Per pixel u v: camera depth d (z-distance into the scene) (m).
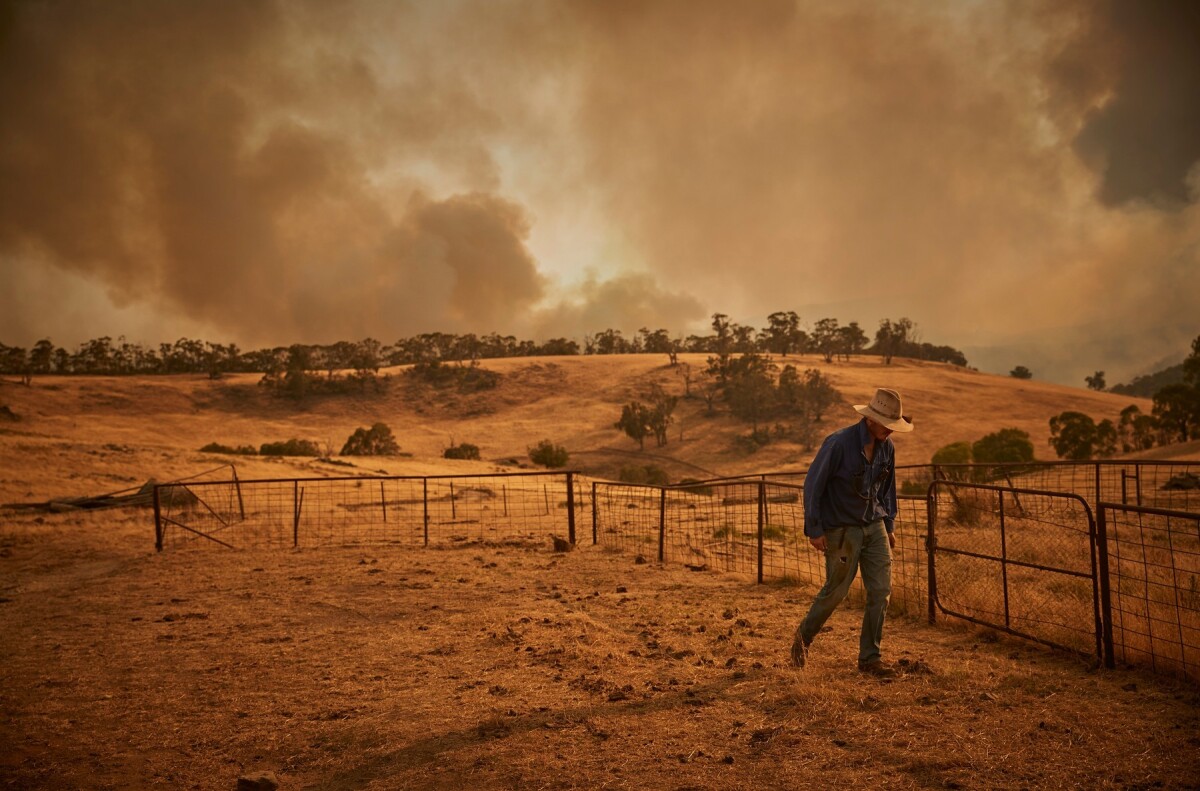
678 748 4.65
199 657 7.47
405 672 6.65
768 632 7.44
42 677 6.94
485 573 11.90
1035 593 7.88
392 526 21.11
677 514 22.88
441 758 4.71
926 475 25.02
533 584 10.81
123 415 167.88
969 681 5.59
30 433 51.84
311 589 11.03
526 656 6.94
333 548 15.86
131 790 4.52
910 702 5.20
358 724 5.40
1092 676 5.65
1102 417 152.38
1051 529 12.33
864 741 4.58
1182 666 5.53
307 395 196.88
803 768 4.26
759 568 10.46
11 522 22.03
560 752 4.69
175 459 44.16
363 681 6.44
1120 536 11.57
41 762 4.95
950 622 7.48
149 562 14.70
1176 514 5.31
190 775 4.72
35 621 9.57
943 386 180.38
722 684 5.86
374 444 121.19
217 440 154.38
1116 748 4.29
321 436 162.88
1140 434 85.75
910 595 8.44
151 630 8.77
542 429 166.50
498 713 5.44
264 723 5.55
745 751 4.55
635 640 7.40
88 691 6.47
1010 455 66.19
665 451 146.75
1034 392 179.88
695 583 10.55
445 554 14.34
